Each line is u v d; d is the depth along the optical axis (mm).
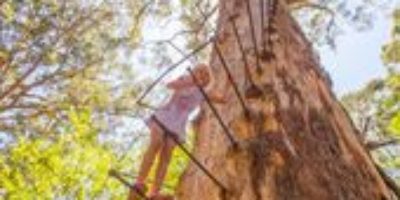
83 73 12648
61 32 12539
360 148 3660
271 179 2994
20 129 11391
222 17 5996
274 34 4762
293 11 11633
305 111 3670
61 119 11070
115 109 12031
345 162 3293
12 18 12195
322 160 3186
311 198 2871
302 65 4562
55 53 12398
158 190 4266
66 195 7070
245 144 3291
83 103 12164
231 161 3254
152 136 4430
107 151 7238
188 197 3467
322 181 2988
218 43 5246
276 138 3264
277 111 3518
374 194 3152
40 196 7148
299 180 2971
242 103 3480
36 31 12297
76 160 6961
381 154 9336
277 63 4242
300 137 3346
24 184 7324
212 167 3385
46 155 7094
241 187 3059
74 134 7301
